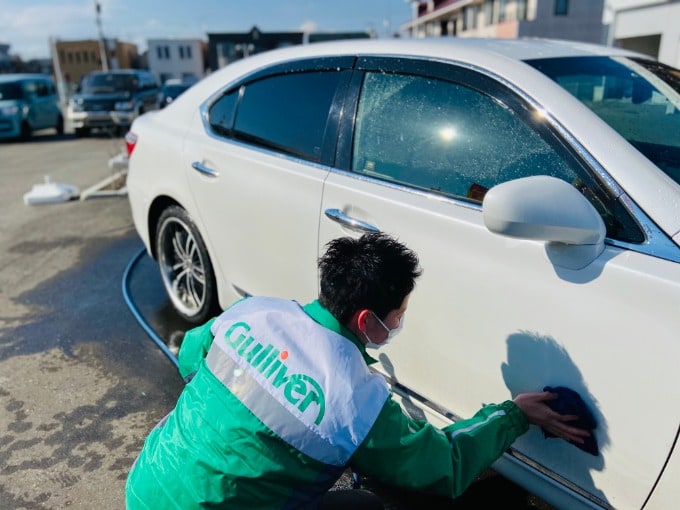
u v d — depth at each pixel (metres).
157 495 1.41
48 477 2.37
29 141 15.44
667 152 1.69
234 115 2.85
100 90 16.09
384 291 1.40
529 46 2.19
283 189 2.44
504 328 1.70
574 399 1.55
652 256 1.44
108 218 6.26
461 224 1.79
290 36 57.62
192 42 73.62
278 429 1.30
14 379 3.08
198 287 3.46
